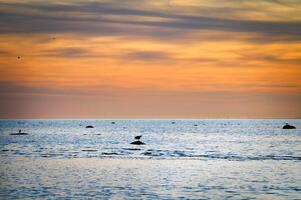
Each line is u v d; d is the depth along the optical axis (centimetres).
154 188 15300
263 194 14288
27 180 16938
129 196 13912
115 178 17488
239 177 17775
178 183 16325
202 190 14938
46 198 13588
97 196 13925
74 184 16050
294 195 14138
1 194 14175
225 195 14088
